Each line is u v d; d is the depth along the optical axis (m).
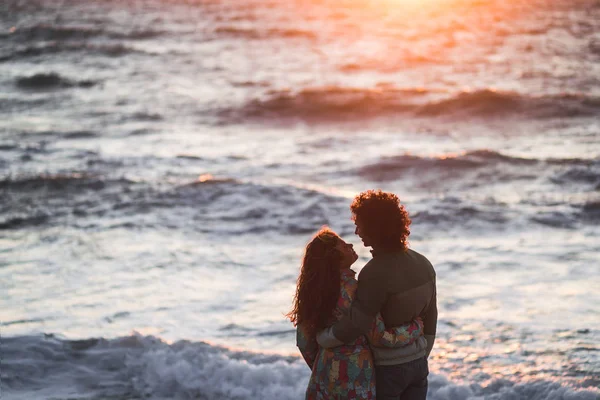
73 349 5.20
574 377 4.89
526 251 9.66
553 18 66.12
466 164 16.38
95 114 25.91
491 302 7.35
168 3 73.00
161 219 11.54
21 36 45.97
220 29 53.00
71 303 7.26
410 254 3.05
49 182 13.55
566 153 19.09
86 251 9.61
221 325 6.66
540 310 7.01
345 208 12.11
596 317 6.72
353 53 45.78
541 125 24.25
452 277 8.44
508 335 6.17
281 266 9.03
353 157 18.23
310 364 3.15
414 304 2.98
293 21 62.62
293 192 12.86
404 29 60.12
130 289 7.86
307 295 3.00
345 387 2.99
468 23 64.00
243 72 37.56
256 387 4.63
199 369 4.82
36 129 22.45
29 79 32.78
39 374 4.82
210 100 28.67
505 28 59.94
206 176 14.46
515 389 4.59
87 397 4.53
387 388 3.01
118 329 6.35
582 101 26.55
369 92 28.70
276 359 5.04
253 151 19.42
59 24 54.56
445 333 6.27
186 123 24.61
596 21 62.81
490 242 10.25
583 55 44.22
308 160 17.86
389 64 41.53
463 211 12.00
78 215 11.82
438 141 21.83
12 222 11.40
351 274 3.03
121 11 65.94
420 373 3.07
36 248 9.78
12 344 5.23
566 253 9.51
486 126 24.44
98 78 34.28
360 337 3.02
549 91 31.64
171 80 34.53
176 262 9.10
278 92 28.92
